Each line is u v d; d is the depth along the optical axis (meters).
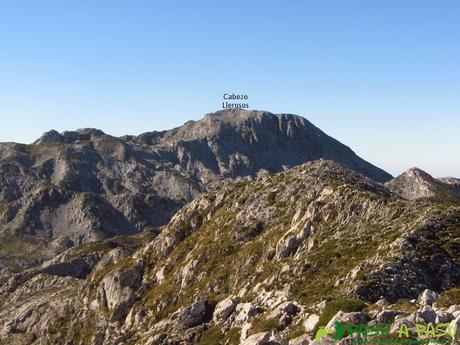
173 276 137.62
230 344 69.94
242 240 131.12
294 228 115.88
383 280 73.50
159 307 129.00
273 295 80.31
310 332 49.25
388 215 99.75
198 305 92.19
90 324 152.12
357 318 44.75
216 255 131.25
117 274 151.75
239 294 106.19
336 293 75.06
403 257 79.19
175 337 84.69
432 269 78.12
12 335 187.75
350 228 103.38
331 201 115.00
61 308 182.00
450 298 50.00
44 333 172.75
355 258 89.44
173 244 155.12
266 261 113.81
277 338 52.16
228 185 165.12
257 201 141.12
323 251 97.69
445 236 84.62
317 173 138.00
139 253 162.25
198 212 161.50
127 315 140.25
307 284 89.44
